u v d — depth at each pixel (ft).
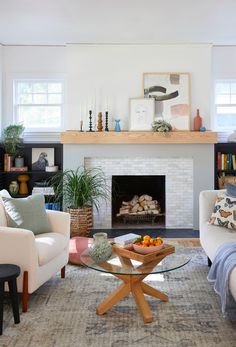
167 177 18.53
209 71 18.30
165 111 18.35
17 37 17.40
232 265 8.96
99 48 18.30
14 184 18.89
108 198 18.60
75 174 17.62
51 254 10.44
